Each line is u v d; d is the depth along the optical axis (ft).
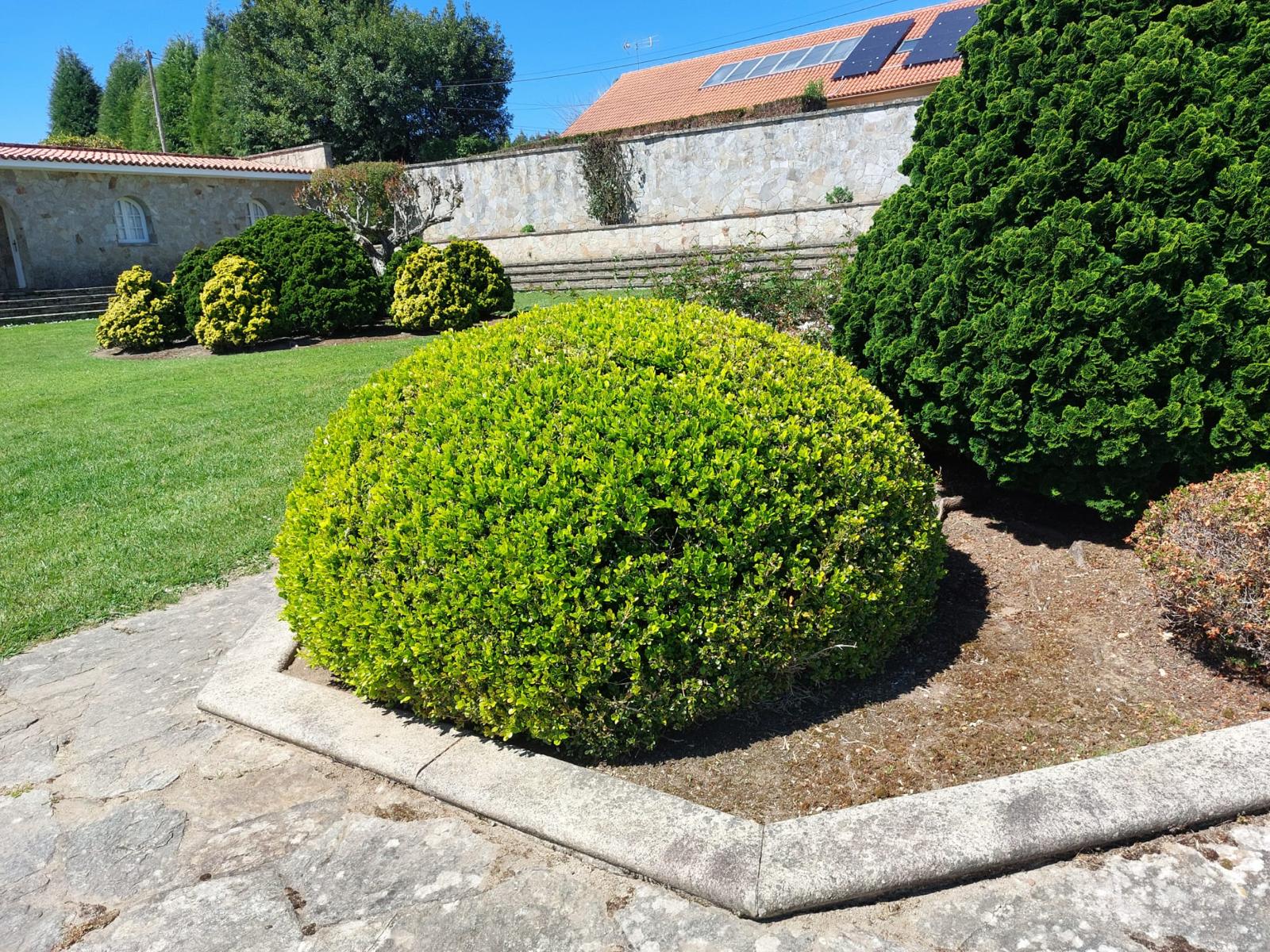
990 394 12.25
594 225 70.23
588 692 8.44
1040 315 11.62
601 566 8.36
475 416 9.37
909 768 8.42
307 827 8.29
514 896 7.25
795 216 51.85
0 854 8.16
